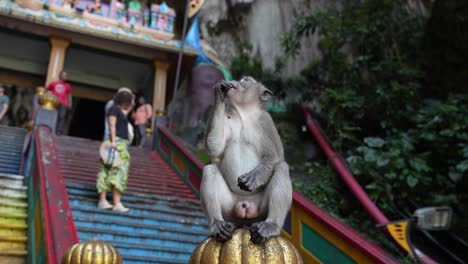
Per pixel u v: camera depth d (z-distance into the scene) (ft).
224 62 64.64
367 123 47.16
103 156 21.61
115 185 21.36
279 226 7.96
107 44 50.24
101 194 21.81
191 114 54.95
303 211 19.60
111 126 21.99
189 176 29.99
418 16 54.34
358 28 50.55
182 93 57.47
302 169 46.39
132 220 21.35
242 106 9.18
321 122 54.54
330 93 48.93
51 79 46.26
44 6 48.06
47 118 34.68
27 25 46.83
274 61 64.39
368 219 35.53
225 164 8.82
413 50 51.60
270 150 8.78
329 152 43.60
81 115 78.18
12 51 53.31
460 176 34.76
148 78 57.36
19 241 20.25
